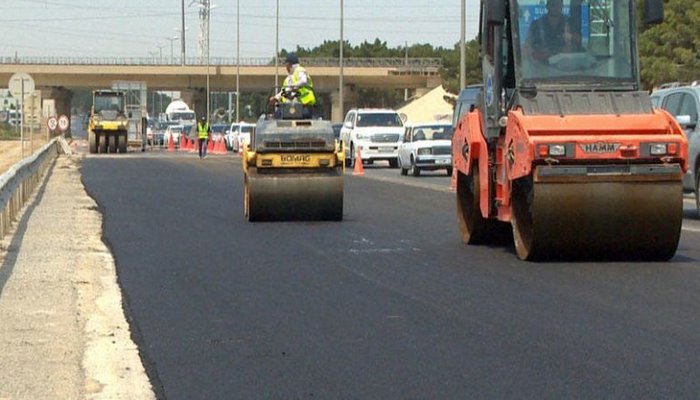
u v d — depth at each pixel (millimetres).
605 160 22922
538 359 15016
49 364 14898
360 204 41906
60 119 101562
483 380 13938
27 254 26531
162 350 15914
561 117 23438
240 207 40469
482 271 23172
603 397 13023
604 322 17422
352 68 152500
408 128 66875
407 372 14430
